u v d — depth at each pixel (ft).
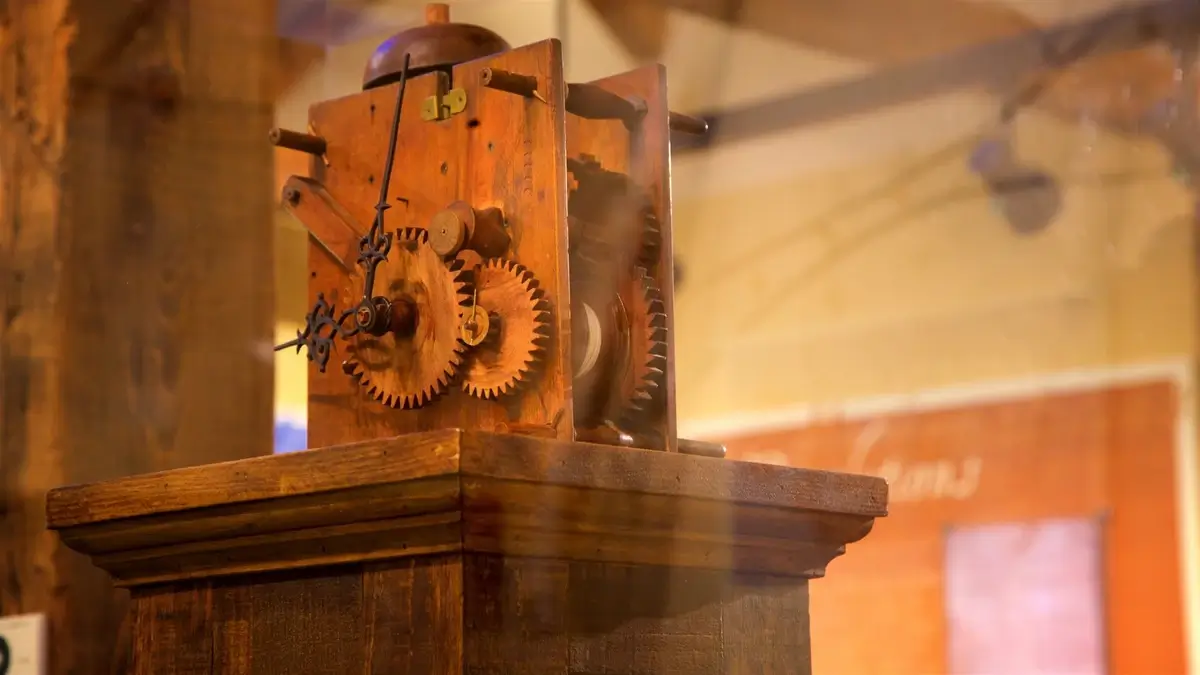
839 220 10.82
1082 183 9.61
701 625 3.44
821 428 11.16
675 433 3.60
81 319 4.68
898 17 8.45
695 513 3.34
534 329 3.31
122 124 4.81
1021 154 9.69
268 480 3.21
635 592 3.32
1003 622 10.07
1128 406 9.75
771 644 3.61
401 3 5.46
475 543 3.02
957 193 10.22
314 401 3.72
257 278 5.03
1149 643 9.48
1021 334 10.30
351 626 3.21
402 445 2.98
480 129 3.52
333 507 3.13
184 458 4.81
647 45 7.19
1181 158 9.01
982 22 8.63
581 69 6.98
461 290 3.40
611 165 3.75
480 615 3.02
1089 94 8.98
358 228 3.72
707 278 11.25
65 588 4.57
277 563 3.35
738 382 11.52
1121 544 9.70
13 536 4.62
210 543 3.43
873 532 10.74
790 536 3.61
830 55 8.78
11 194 4.76
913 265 10.60
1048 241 10.02
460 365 3.42
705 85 8.57
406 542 3.09
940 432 10.66
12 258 4.74
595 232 3.65
